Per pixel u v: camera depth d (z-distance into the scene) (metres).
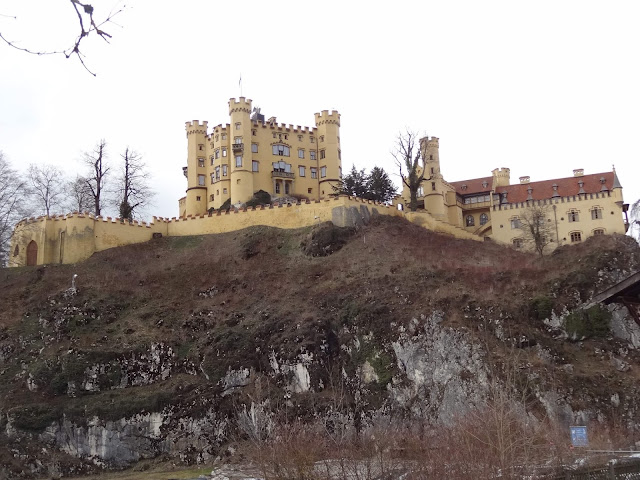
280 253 79.62
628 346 60.81
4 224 82.25
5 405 57.78
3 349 64.94
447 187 104.88
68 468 53.88
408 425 52.56
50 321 67.44
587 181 98.19
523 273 68.56
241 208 88.25
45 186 100.81
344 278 70.81
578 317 62.34
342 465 31.42
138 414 57.06
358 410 57.41
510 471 26.39
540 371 54.25
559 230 93.44
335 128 110.88
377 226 83.62
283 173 105.06
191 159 108.19
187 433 56.88
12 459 53.12
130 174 99.31
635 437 48.78
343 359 62.09
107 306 69.62
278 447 33.72
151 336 65.25
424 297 63.81
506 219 97.12
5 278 77.31
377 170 101.44
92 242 83.19
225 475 42.53
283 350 61.34
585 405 52.09
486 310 60.91
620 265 68.56
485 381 54.06
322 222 82.56
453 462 28.36
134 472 53.66
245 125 103.88
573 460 31.23
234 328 65.19
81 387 60.03
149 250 84.75
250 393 57.97
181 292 73.94
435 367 57.59
